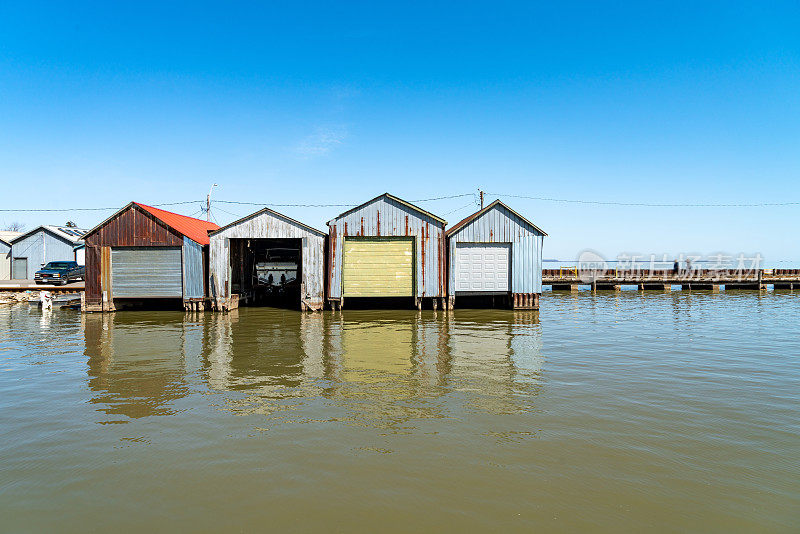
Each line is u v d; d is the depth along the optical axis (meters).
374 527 4.40
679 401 8.18
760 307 25.56
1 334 15.93
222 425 7.05
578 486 5.18
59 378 9.89
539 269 23.38
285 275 28.14
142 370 10.61
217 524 4.46
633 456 5.95
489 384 9.31
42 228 37.84
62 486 5.21
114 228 22.36
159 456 5.96
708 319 20.05
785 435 6.64
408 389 8.98
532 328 17.25
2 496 5.00
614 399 8.29
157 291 22.50
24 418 7.39
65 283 30.36
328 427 6.94
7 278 37.66
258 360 11.65
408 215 22.72
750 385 9.22
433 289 22.78
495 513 4.64
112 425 7.07
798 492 5.08
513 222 23.28
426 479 5.33
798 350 12.83
